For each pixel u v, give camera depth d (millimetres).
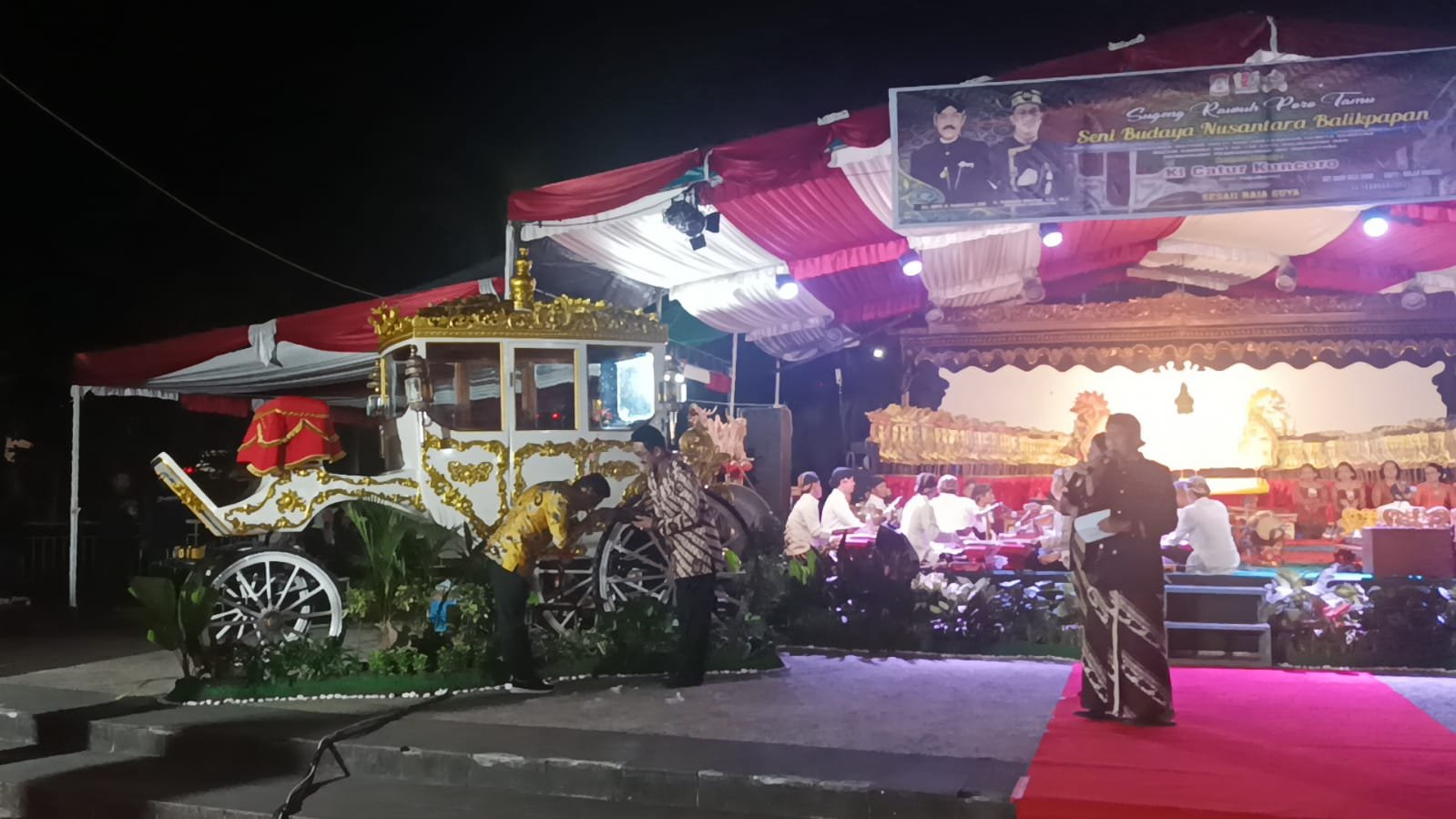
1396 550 9430
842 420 16250
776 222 9953
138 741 7270
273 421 9086
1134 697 6895
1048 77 8531
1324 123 8109
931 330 15617
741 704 7688
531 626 9148
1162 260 13367
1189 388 15055
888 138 8797
